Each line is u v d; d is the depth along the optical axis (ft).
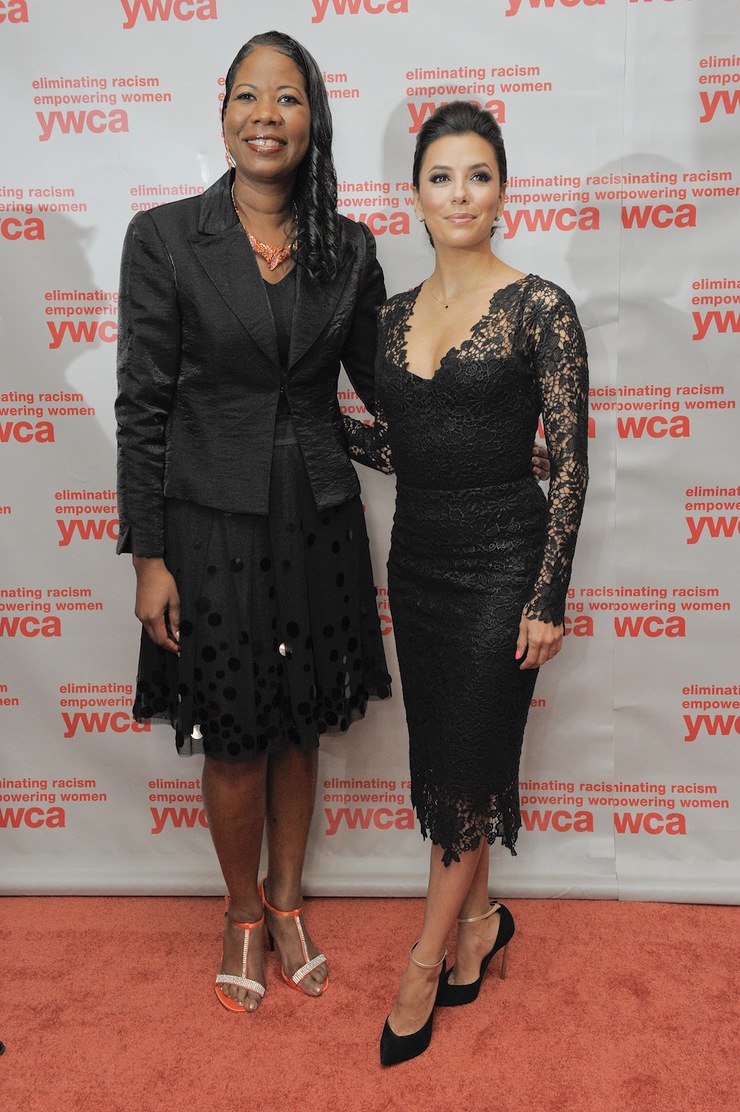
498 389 5.53
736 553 7.68
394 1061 6.04
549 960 7.08
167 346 6.08
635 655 7.88
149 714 6.73
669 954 7.14
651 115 7.14
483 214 5.60
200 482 6.14
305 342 6.11
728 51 7.01
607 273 7.38
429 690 6.14
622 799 8.07
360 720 8.08
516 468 5.79
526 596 5.79
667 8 6.99
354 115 7.27
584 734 8.00
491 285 5.71
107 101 7.30
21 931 7.63
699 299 7.36
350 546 6.64
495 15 7.07
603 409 7.56
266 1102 5.77
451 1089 5.84
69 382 7.70
